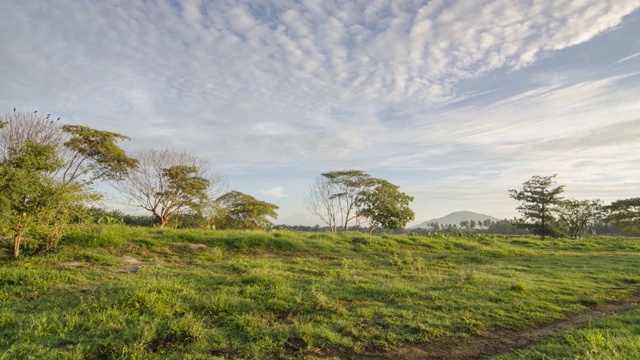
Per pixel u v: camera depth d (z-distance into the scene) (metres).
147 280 7.77
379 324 6.21
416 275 10.70
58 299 6.61
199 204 26.00
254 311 6.45
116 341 4.87
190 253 12.42
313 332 5.55
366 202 32.25
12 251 10.26
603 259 16.31
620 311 7.72
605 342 5.26
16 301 6.44
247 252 13.74
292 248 14.77
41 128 19.14
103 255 10.62
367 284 9.04
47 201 9.81
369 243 17.25
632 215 39.97
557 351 5.13
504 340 5.86
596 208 39.31
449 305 7.43
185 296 7.05
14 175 9.06
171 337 5.19
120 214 24.56
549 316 7.12
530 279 10.75
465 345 5.59
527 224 39.25
